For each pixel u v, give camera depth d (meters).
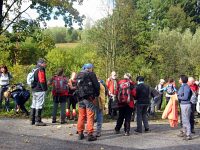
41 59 12.70
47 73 26.70
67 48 44.47
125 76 11.54
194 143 10.65
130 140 10.73
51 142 10.09
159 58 48.34
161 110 21.39
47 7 22.84
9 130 11.66
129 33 35.34
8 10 22.52
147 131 12.46
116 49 31.56
